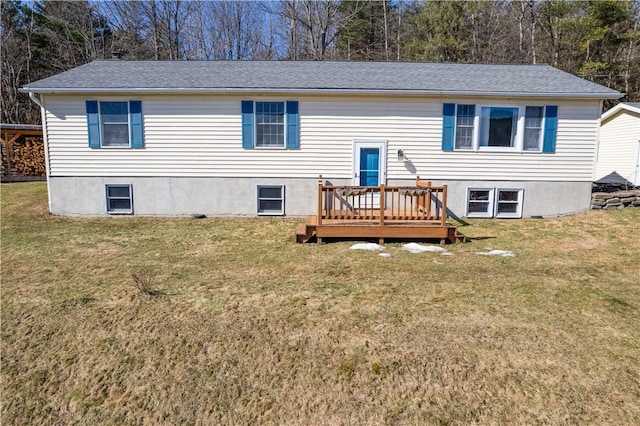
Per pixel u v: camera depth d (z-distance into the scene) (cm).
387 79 1062
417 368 358
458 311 463
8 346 401
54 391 344
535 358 369
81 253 710
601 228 891
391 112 998
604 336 407
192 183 1022
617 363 361
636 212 997
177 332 421
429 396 326
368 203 1020
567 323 435
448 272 606
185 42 2644
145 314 459
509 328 422
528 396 322
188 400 331
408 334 411
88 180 1016
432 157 1012
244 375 357
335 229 791
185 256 698
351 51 2581
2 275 588
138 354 388
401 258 686
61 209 1025
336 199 1027
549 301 493
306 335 412
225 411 319
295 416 312
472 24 2514
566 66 2344
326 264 651
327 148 1010
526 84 1022
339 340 402
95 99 984
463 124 1004
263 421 309
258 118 1005
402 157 1010
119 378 357
